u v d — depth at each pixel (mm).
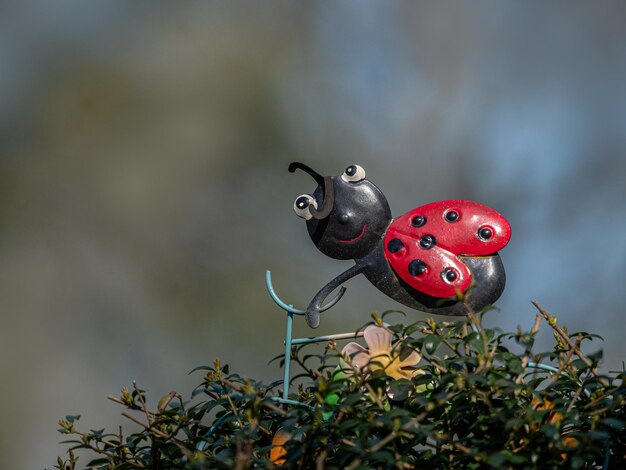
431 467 1620
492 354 1637
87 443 1722
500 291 1744
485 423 1615
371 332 1720
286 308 1749
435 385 1684
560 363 1654
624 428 1629
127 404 1711
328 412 1685
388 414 1604
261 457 1696
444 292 1740
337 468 1593
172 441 1700
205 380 1737
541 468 1600
